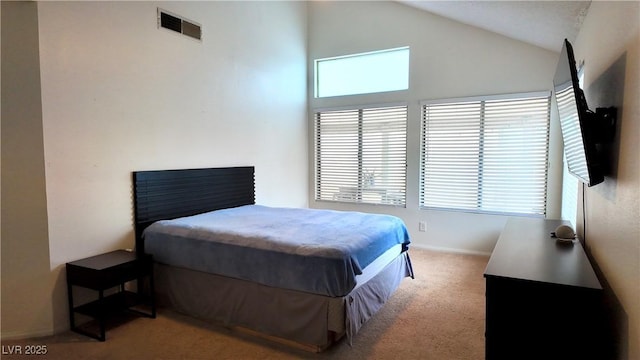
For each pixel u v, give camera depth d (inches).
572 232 95.1
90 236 114.0
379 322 110.8
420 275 152.2
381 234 116.4
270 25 193.5
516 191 173.5
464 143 183.5
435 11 175.3
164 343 99.4
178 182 143.0
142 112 129.8
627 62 58.0
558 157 162.1
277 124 201.6
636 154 51.9
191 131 149.9
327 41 217.5
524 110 168.7
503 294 64.8
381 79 204.8
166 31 137.9
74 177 109.5
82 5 110.3
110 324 110.7
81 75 110.5
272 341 100.6
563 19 111.2
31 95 99.7
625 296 56.5
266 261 100.3
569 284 60.9
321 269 92.4
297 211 153.2
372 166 210.4
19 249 100.9
